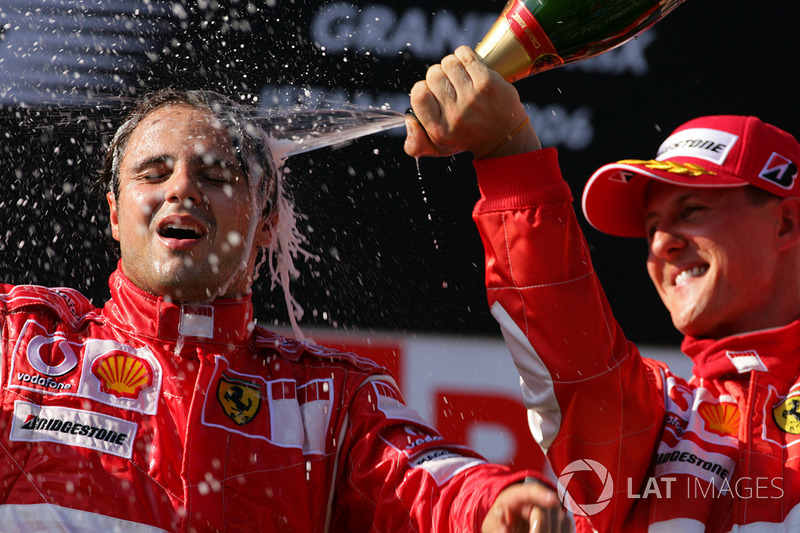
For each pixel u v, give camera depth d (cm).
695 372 741
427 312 1175
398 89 1190
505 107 574
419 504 584
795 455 663
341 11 1184
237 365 652
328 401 646
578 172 1234
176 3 1155
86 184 1108
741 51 1270
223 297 660
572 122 1240
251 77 1166
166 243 632
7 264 1088
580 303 607
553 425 631
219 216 639
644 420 652
